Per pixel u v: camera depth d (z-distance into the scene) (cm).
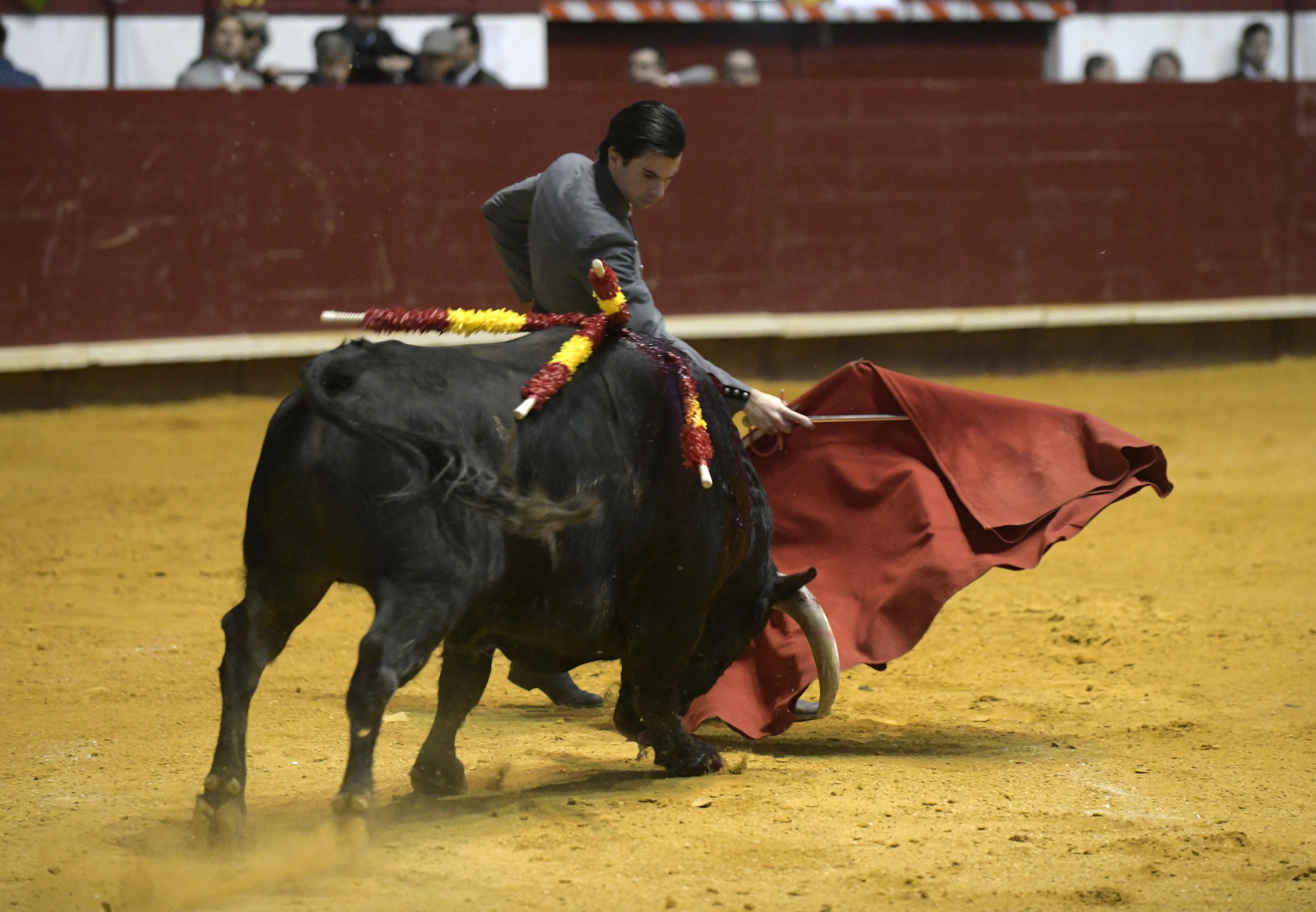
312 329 3709
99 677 1625
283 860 998
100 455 3102
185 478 2905
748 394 1284
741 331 3984
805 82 4431
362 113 3691
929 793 1203
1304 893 969
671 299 3981
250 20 3812
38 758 1301
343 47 3750
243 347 3641
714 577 1204
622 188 1234
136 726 1421
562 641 1120
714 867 1003
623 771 1287
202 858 1003
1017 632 1880
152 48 4072
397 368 1010
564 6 4516
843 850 1042
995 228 4209
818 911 927
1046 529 1381
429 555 971
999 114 4181
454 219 3759
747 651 1391
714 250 4003
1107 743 1388
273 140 3650
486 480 981
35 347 3528
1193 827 1113
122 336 3594
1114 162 4281
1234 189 4381
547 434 1059
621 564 1152
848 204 4091
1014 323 4197
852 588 1402
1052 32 4972
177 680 1620
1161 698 1566
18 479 2858
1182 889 976
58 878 966
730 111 3984
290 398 1009
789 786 1219
